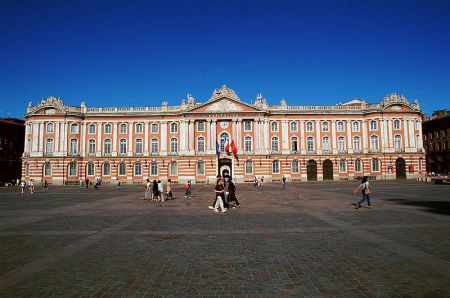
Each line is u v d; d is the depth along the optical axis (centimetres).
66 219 2044
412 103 8206
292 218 2005
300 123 8162
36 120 7888
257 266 1045
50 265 1070
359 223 1792
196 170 7912
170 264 1071
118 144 8119
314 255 1162
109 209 2588
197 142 8031
